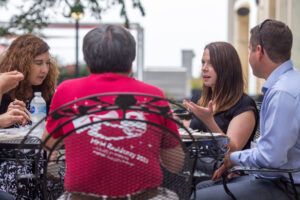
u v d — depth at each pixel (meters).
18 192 2.68
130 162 1.88
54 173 2.13
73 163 1.90
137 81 2.01
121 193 1.90
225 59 3.22
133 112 1.88
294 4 8.34
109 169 1.88
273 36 2.66
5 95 3.29
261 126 2.62
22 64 3.34
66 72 10.27
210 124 2.59
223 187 2.64
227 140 2.46
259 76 2.78
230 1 18.45
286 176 2.63
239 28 15.03
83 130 1.87
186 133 2.23
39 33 8.60
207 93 3.46
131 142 1.87
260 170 2.48
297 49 8.25
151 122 1.87
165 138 1.92
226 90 3.20
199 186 2.96
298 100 2.50
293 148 2.57
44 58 3.39
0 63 3.40
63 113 1.88
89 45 2.00
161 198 1.95
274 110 2.49
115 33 1.99
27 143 2.19
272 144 2.47
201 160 2.65
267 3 11.16
